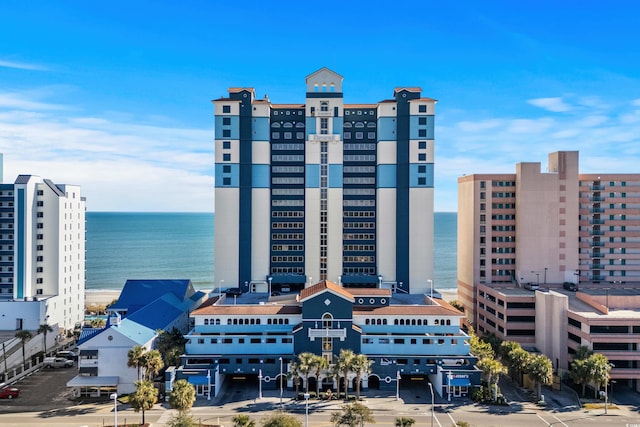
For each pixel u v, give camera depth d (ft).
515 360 270.87
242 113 399.85
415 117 400.47
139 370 265.13
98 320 380.58
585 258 384.27
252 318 293.84
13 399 259.60
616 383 288.10
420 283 400.26
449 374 262.26
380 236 404.16
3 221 379.96
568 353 302.04
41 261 384.27
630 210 382.01
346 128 416.26
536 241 377.71
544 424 229.45
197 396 263.49
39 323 358.23
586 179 383.65
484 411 245.45
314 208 407.03
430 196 400.88
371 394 269.85
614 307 306.35
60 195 389.60
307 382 251.60
